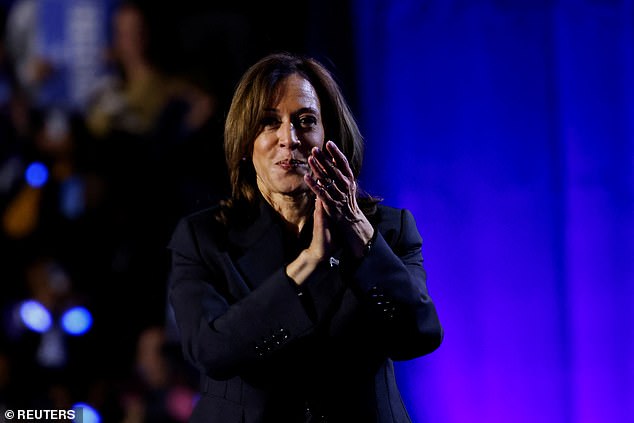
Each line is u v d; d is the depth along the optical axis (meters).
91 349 15.86
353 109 14.43
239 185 6.64
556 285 14.28
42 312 16.12
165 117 16.89
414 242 6.66
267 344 5.93
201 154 16.59
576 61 14.30
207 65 17.27
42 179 17.33
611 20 14.36
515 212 14.30
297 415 6.21
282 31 16.11
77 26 18.69
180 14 17.66
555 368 14.28
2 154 18.09
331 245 5.95
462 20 14.30
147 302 16.19
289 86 6.25
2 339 15.93
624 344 14.30
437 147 14.41
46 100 18.50
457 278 14.39
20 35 19.20
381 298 6.02
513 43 14.34
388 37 14.50
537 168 14.30
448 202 14.40
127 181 16.73
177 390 14.12
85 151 17.20
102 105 17.42
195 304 6.23
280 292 5.91
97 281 16.36
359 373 6.25
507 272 14.32
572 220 14.22
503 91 14.32
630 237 14.29
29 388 15.45
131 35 17.50
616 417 14.24
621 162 14.33
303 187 6.26
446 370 14.49
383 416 6.28
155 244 16.44
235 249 6.50
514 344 14.34
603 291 14.28
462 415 14.42
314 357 6.19
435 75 14.42
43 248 16.86
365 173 14.44
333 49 14.52
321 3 14.57
